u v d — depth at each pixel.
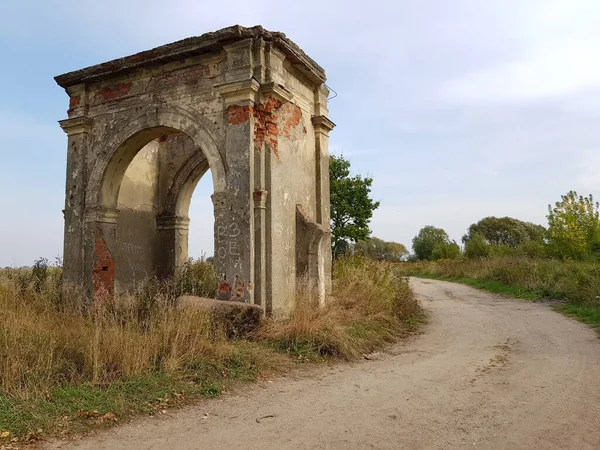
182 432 4.54
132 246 12.80
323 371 7.18
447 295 20.25
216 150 9.49
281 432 4.56
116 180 11.25
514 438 4.39
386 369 7.36
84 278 10.77
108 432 4.51
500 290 20.38
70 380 5.62
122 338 6.39
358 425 4.76
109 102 10.98
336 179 20.86
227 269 9.13
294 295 10.07
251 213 9.11
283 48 9.92
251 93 9.26
